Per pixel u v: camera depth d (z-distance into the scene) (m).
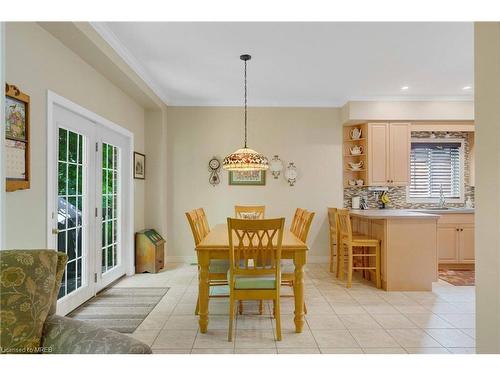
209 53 3.29
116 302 3.22
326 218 5.08
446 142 5.50
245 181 5.07
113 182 3.91
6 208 2.00
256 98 4.96
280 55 3.33
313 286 3.81
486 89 1.59
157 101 4.60
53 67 2.49
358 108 4.82
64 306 2.80
